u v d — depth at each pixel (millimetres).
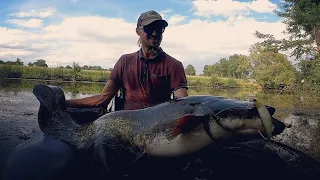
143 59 1574
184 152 1184
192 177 1200
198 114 1130
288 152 1396
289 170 1220
